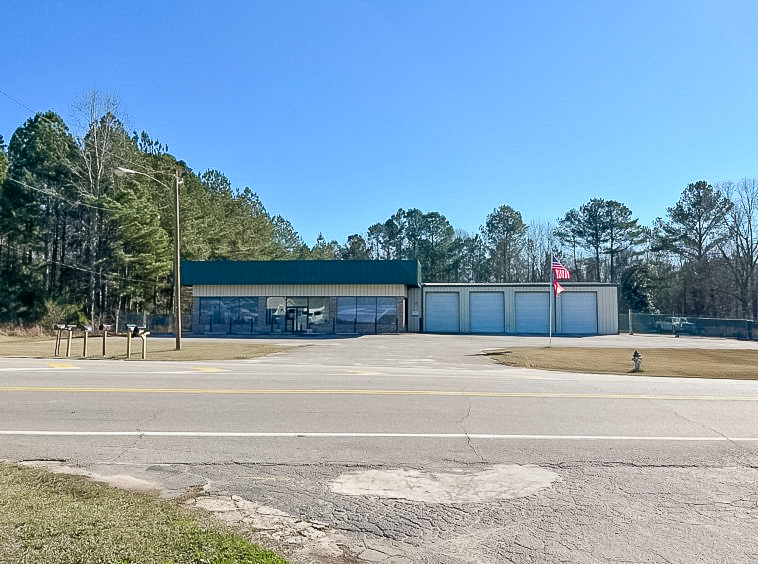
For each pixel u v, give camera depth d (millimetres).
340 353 25266
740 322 45312
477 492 5492
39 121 49250
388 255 94938
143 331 21453
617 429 8273
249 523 4621
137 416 8836
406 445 7215
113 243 47594
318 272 45125
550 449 7082
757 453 6965
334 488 5582
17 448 6910
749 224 65188
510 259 86312
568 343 35062
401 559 4027
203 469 6172
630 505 5152
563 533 4508
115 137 49156
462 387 12711
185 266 45906
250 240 68000
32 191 48094
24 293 49281
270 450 6938
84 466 6219
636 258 77062
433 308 49312
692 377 17781
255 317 45469
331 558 4012
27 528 4035
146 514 4480
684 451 7031
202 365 18094
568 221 80438
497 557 4070
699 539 4402
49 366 17031
